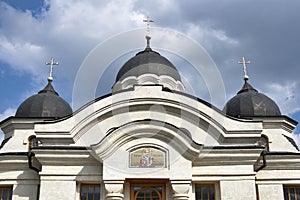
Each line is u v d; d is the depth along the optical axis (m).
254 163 21.86
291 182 23.16
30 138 27.16
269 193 23.02
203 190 21.94
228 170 21.69
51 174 21.42
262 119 27.44
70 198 21.08
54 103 28.94
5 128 28.16
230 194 21.28
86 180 21.41
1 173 23.31
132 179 20.92
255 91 30.20
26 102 28.92
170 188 21.22
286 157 23.28
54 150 21.45
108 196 20.45
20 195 22.81
